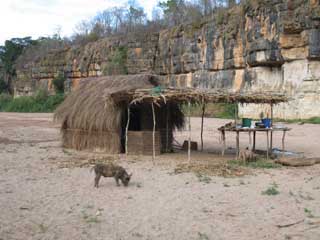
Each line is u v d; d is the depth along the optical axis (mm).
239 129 12109
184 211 6723
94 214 6539
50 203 7199
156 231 5754
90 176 9695
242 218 6375
